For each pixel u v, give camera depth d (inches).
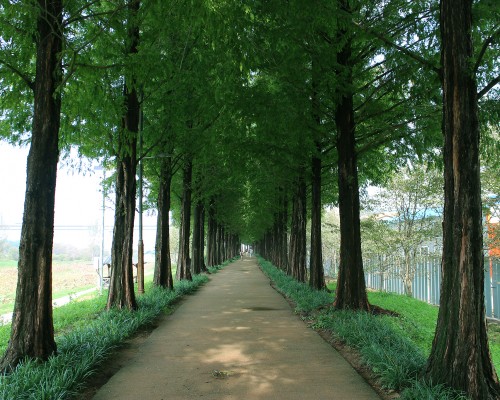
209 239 1464.1
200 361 249.6
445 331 187.5
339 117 411.8
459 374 178.4
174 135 506.3
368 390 197.2
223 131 433.7
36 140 241.0
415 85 347.9
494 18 242.1
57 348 241.6
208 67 381.4
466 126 191.0
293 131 397.1
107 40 290.2
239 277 1020.5
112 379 216.2
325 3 246.7
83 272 1886.1
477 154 191.8
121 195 422.9
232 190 1066.7
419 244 810.2
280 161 519.8
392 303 589.3
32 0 232.4
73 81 264.5
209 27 221.6
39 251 234.7
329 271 1589.6
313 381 210.7
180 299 571.2
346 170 408.5
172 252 2672.2
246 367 236.2
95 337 272.8
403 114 404.5
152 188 820.0
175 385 206.2
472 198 187.9
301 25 258.5
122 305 401.7
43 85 244.4
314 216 599.8
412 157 458.3
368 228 811.4
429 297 842.2
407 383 194.5
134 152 423.2
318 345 289.4
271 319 402.0
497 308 693.3
